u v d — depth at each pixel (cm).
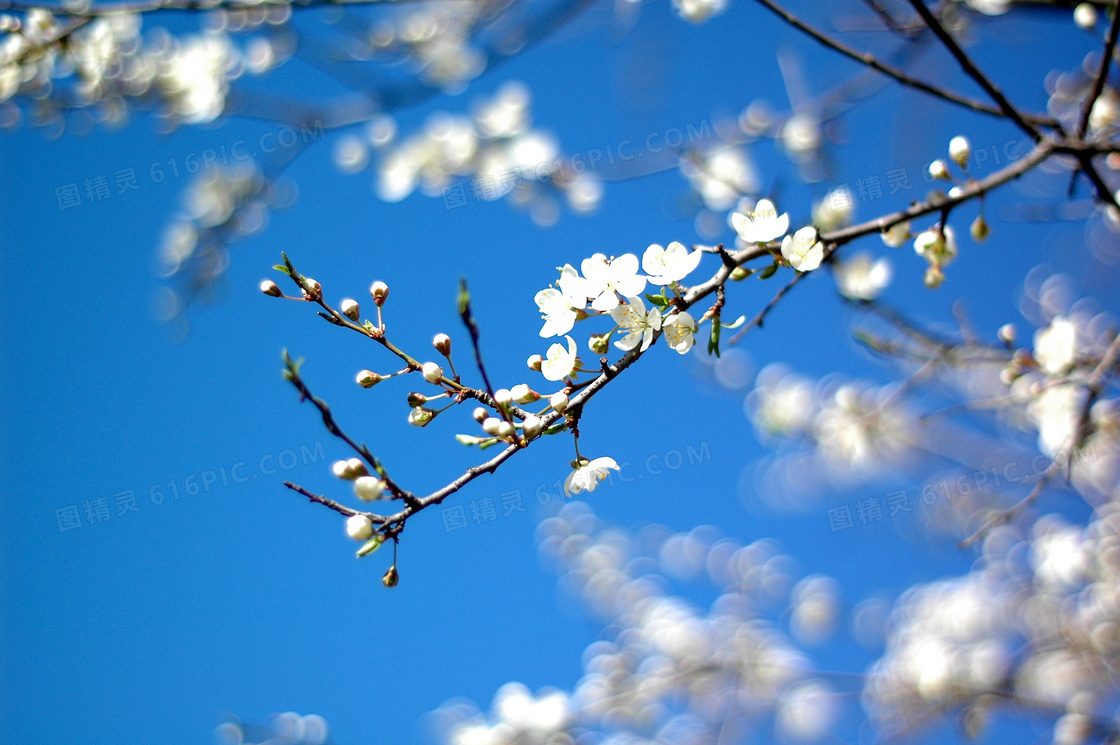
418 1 414
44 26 485
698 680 711
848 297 396
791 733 701
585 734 666
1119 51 387
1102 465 578
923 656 655
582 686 760
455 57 634
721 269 251
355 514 209
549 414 225
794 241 259
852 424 645
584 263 244
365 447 210
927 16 290
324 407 205
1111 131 315
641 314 237
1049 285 691
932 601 788
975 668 626
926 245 313
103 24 544
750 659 717
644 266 246
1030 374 389
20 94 551
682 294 244
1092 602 640
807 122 506
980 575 768
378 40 620
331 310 230
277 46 623
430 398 227
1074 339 362
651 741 686
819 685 682
